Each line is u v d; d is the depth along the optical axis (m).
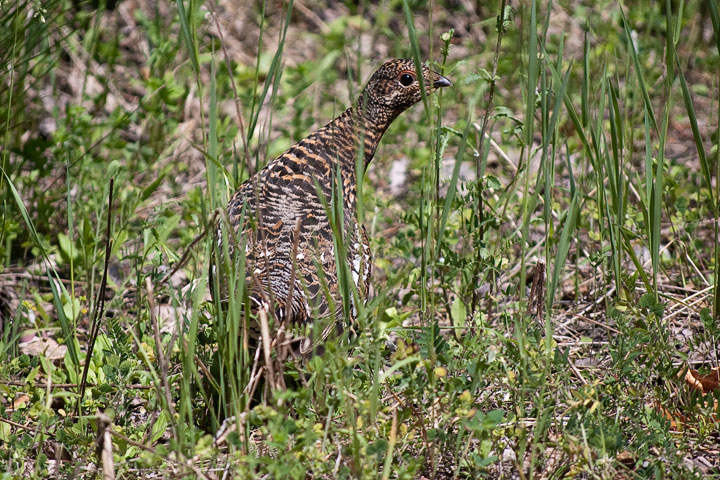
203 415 8.62
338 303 8.83
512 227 12.02
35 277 11.81
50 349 10.44
